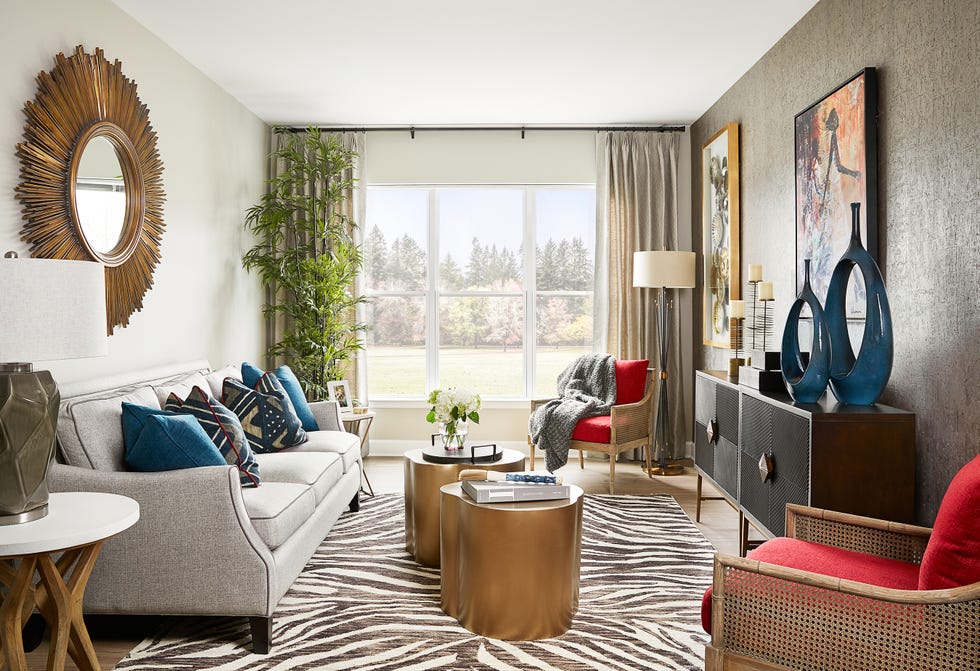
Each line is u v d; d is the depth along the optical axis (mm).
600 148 6152
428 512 3545
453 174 6234
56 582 2078
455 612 2936
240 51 4332
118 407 2945
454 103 5496
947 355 2637
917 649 1714
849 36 3359
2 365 2098
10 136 2908
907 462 2629
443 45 4242
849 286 3326
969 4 2484
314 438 4281
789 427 2842
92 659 2250
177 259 4371
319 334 5664
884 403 3104
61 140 3182
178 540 2635
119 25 3691
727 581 1944
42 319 1943
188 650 2662
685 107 5660
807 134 3777
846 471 2623
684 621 2920
